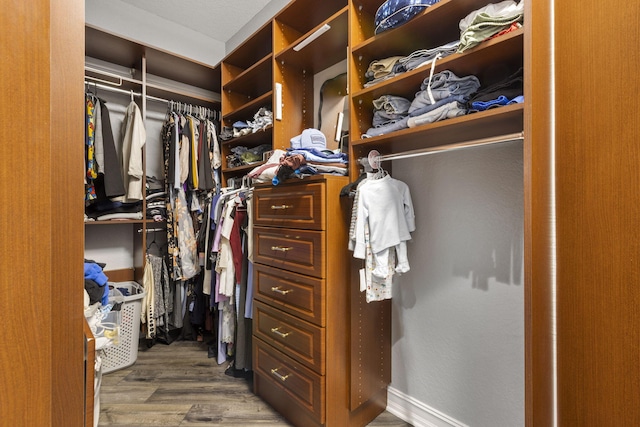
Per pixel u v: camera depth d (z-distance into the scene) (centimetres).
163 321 246
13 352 33
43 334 36
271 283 164
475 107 108
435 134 130
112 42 215
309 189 144
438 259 150
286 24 199
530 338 81
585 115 79
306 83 212
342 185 144
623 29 71
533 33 84
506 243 128
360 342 151
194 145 244
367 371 155
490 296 133
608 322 74
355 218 138
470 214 139
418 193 158
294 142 165
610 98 74
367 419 158
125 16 247
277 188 162
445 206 147
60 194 46
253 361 177
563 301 85
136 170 222
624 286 71
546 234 87
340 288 143
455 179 144
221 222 203
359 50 146
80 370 48
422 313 156
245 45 224
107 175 204
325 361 137
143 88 233
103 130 206
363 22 151
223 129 254
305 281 145
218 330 215
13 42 33
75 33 47
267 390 172
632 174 70
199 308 248
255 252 176
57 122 46
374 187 137
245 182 222
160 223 271
